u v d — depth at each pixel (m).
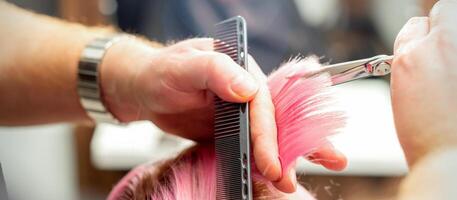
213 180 0.52
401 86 0.45
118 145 1.33
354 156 1.00
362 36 1.35
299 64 0.52
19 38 0.86
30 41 0.85
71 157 1.41
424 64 0.44
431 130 0.42
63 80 0.81
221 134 0.52
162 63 0.63
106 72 0.76
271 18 1.41
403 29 0.48
